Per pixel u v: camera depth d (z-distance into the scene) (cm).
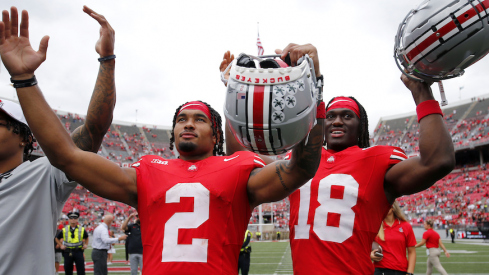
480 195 3291
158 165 231
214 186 214
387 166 273
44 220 228
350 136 300
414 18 195
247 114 161
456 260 1403
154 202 216
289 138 166
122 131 4828
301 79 165
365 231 270
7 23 191
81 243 916
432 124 230
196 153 236
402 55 206
